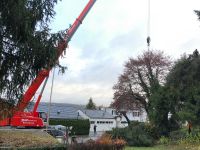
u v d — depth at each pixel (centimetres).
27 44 1123
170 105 3403
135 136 3225
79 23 2902
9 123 2562
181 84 3275
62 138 2878
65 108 9625
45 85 2789
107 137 2088
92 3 2977
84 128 7756
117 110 6988
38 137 2319
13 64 1137
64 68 1299
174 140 3244
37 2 1155
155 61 6575
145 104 6519
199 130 3180
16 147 1933
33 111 2778
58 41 1205
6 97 1184
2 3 1044
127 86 6731
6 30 1092
